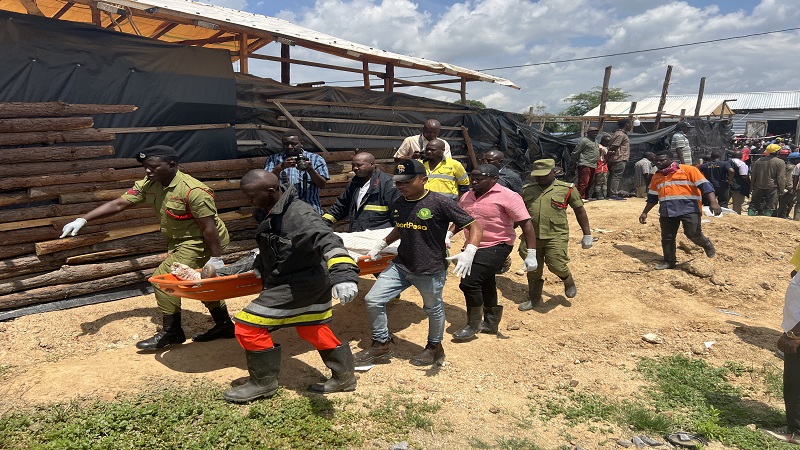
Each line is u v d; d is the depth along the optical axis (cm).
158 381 439
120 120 665
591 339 602
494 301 608
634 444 399
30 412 384
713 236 966
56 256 616
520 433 407
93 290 636
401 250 490
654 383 503
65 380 430
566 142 1516
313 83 1022
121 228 659
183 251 493
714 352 569
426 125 718
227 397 408
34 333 539
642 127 2088
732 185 1413
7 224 585
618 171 1456
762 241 956
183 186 479
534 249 567
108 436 357
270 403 412
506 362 536
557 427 421
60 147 611
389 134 1041
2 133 572
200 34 1050
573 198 691
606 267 849
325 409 411
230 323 540
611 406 452
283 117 845
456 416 425
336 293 366
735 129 3578
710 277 786
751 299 739
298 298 405
